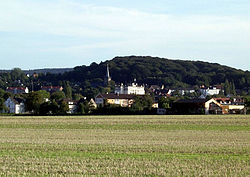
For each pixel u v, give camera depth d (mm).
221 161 38812
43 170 34688
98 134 68375
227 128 82625
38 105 192125
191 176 32688
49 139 59594
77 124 96375
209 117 127375
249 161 38969
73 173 33719
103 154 43562
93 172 33906
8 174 33344
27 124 97375
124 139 59406
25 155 42750
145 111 170500
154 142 54562
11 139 59625
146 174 33250
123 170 34594
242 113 176000
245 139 59125
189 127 85625
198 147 48750
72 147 49062
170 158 40531
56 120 113938
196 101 174625
